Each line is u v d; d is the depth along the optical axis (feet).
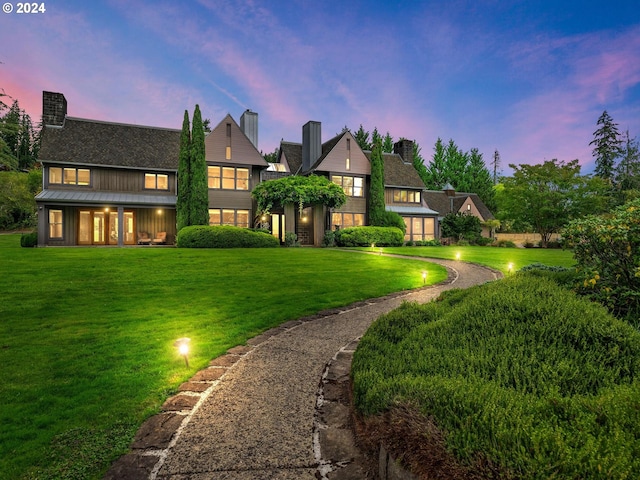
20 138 214.90
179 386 13.84
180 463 9.07
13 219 132.87
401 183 112.06
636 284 15.96
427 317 16.60
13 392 13.20
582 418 7.02
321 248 81.10
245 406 12.23
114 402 12.46
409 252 73.61
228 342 19.31
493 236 152.46
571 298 14.30
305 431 10.63
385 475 8.25
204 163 79.77
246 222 90.38
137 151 84.48
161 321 23.31
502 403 7.83
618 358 10.46
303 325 22.99
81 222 79.41
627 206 17.13
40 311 25.30
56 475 8.61
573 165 111.65
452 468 6.63
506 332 12.28
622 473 5.29
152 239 83.10
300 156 117.08
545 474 5.57
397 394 8.79
